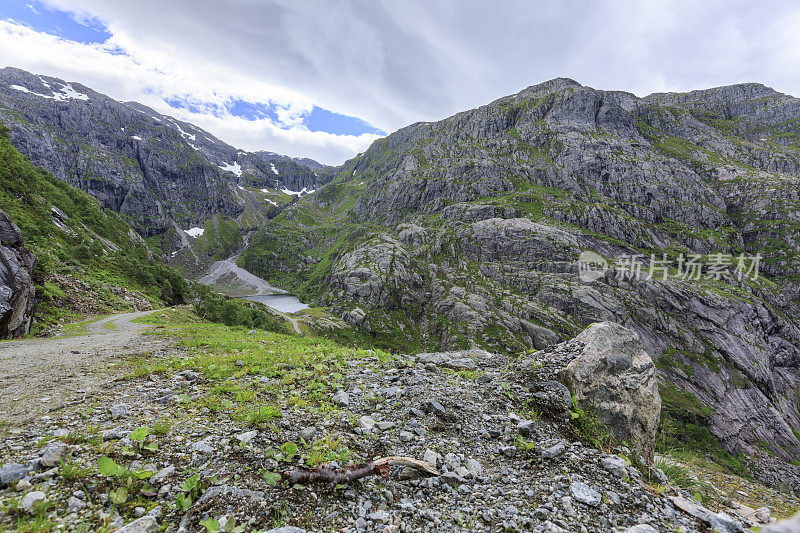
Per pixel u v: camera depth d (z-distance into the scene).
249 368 14.39
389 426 9.32
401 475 7.19
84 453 6.47
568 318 183.50
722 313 187.25
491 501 6.71
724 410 147.12
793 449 142.75
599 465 8.22
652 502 7.20
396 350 179.88
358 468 6.97
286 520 5.57
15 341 23.73
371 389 12.07
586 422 9.80
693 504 7.55
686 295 192.25
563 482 7.41
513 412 10.34
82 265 72.81
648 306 188.38
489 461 8.24
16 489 5.17
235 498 5.81
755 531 6.95
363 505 6.20
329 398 11.18
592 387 10.41
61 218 96.88
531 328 178.50
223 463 6.75
